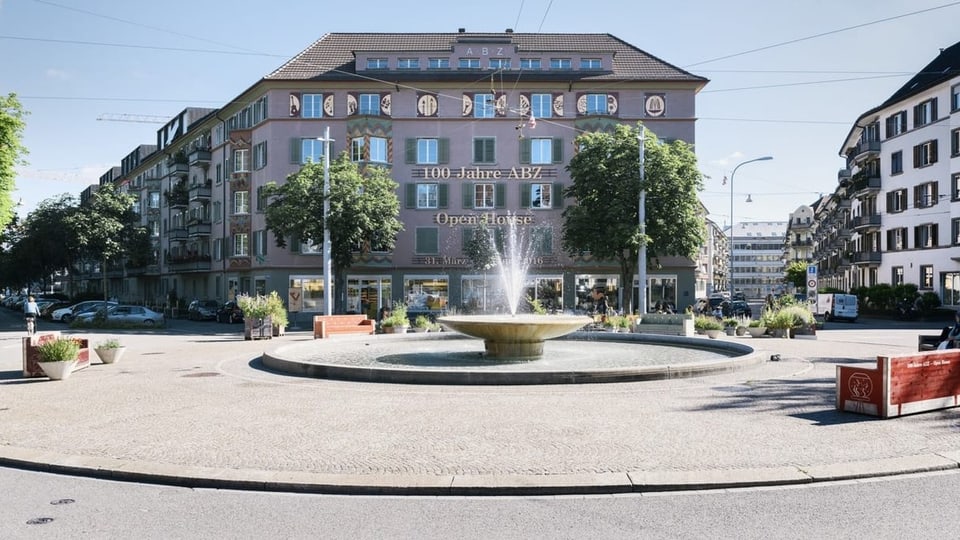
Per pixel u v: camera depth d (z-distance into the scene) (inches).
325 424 383.6
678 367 550.3
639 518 241.8
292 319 1822.1
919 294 1996.8
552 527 233.8
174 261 2586.1
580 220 1544.0
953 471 296.5
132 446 337.1
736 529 229.6
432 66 1929.1
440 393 486.6
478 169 1889.8
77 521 242.5
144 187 3179.1
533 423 382.0
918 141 2149.4
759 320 1136.2
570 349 796.0
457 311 1756.9
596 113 1861.5
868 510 247.4
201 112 2716.5
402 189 1893.5
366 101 1893.5
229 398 474.0
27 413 426.9
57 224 2025.1
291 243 1902.1
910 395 403.5
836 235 3353.8
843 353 791.1
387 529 233.3
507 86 1888.5
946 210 2003.0
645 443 334.3
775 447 325.4
